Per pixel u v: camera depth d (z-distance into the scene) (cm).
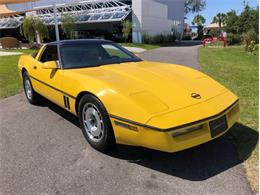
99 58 450
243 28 2919
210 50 1964
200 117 290
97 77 357
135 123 290
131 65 424
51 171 309
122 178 293
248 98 538
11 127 441
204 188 271
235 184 275
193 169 306
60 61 427
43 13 3538
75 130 424
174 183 281
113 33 3238
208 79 384
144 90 321
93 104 341
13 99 612
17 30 3650
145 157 335
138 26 2831
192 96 320
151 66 421
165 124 276
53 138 396
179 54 1620
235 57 1402
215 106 313
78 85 364
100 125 341
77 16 3030
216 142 363
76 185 283
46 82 456
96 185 282
